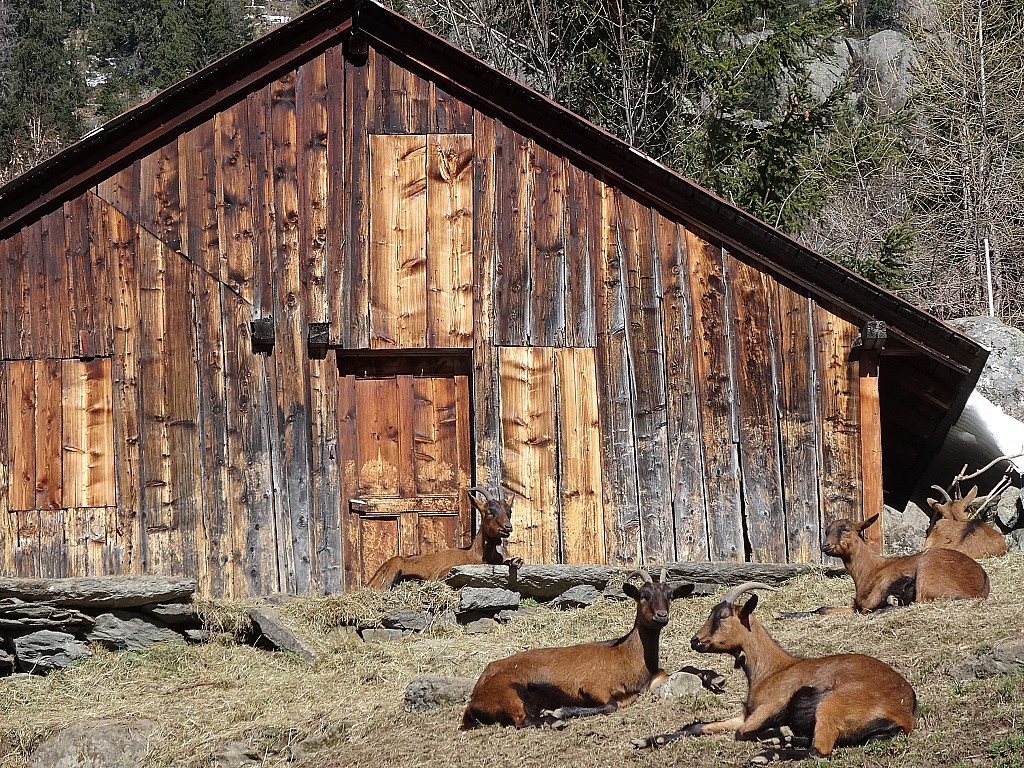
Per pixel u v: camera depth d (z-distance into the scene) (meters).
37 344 13.73
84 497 13.58
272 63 14.20
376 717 9.93
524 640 12.13
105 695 11.45
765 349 14.15
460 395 14.36
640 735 8.30
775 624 11.34
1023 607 9.94
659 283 14.22
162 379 13.80
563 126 14.23
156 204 14.00
